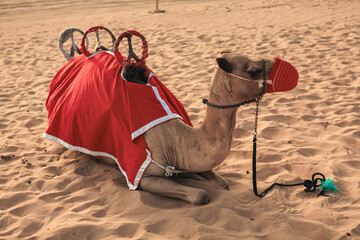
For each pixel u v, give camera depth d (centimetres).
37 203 436
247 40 1192
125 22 1599
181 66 983
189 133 420
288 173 485
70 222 397
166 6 2017
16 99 814
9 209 429
